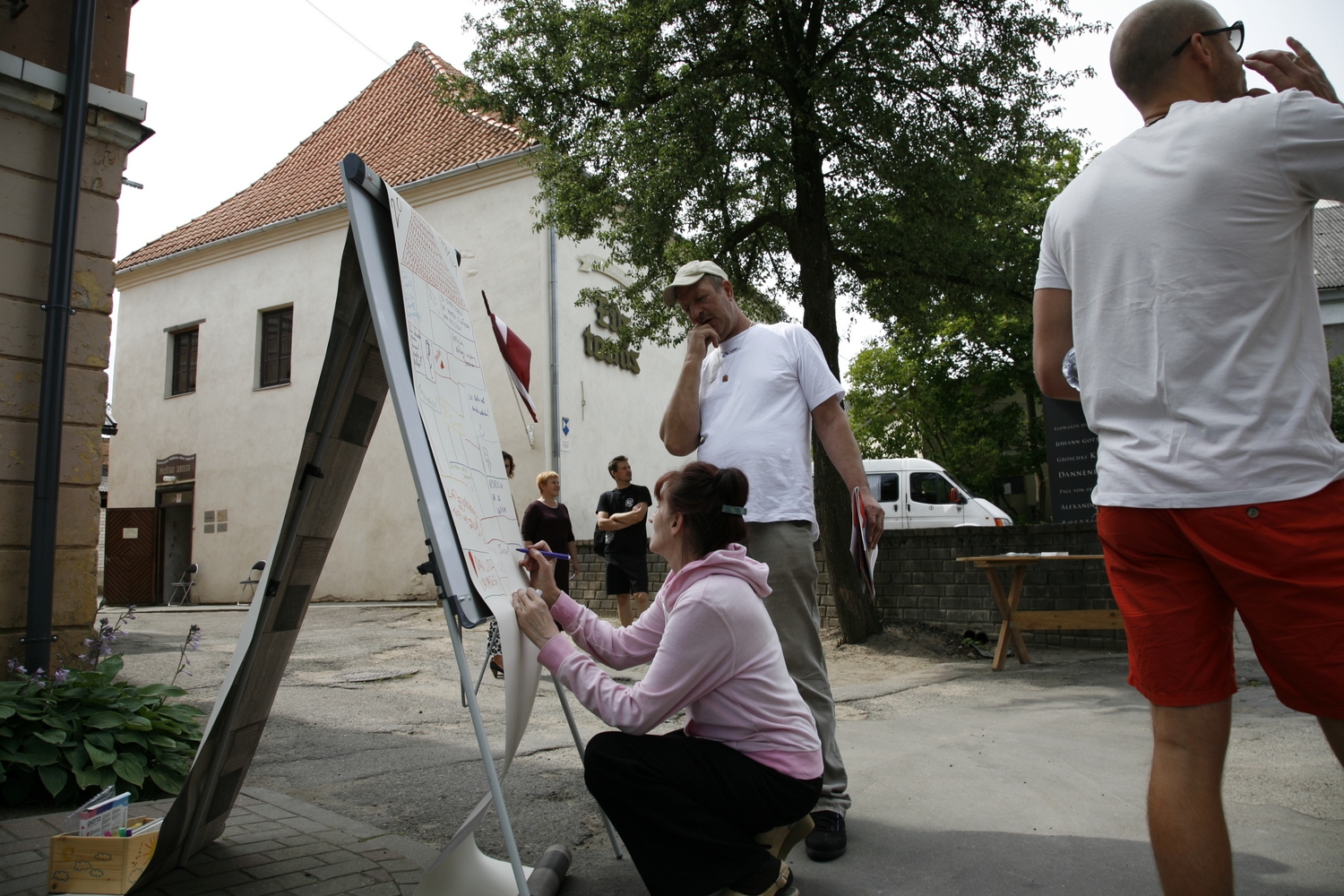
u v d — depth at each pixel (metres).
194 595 16.36
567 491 13.56
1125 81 1.95
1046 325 2.04
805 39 8.66
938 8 8.32
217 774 2.37
